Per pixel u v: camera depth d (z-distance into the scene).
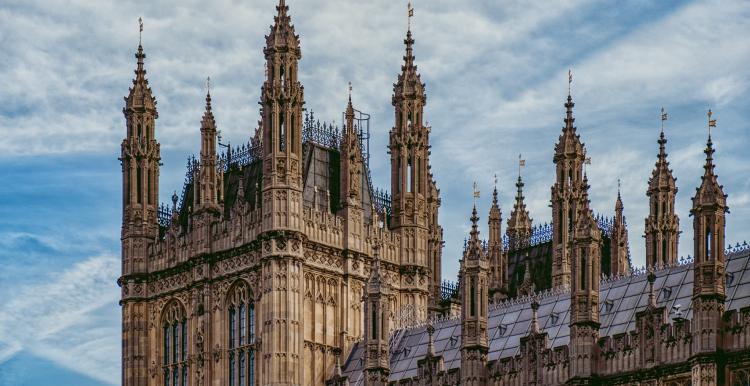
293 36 101.19
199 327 102.19
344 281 101.75
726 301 81.75
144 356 105.31
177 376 103.38
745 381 76.81
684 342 79.31
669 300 85.94
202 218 103.19
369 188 107.69
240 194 101.75
